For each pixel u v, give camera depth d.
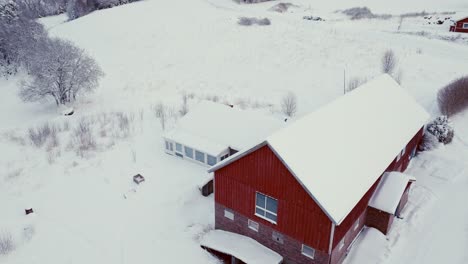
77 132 32.88
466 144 30.17
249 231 20.19
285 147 17.20
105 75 47.06
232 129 28.41
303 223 17.58
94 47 56.34
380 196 20.98
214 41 55.72
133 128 33.50
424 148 29.66
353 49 49.16
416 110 27.17
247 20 61.84
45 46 42.72
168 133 29.28
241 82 43.75
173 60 50.69
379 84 26.14
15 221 22.77
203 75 46.03
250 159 18.22
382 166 20.64
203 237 20.89
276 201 18.19
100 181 26.47
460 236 21.28
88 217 23.05
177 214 23.17
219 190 20.39
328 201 16.59
